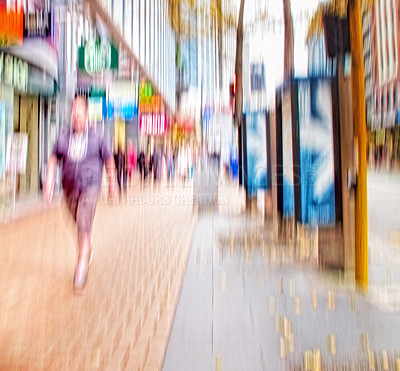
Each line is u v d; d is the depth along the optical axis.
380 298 4.25
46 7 11.98
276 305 4.05
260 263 5.81
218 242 7.54
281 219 7.74
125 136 30.34
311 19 7.41
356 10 4.64
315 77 5.68
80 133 4.61
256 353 3.00
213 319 3.69
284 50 7.79
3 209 11.11
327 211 5.38
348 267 5.13
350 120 5.21
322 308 3.95
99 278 5.11
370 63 33.69
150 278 5.07
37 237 8.16
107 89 18.77
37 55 11.56
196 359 2.92
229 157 23.91
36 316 3.77
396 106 29.22
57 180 15.35
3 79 11.31
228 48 15.80
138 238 8.10
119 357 2.93
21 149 13.30
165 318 3.68
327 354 2.98
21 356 2.96
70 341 3.22
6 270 5.50
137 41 21.92
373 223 10.23
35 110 15.04
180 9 13.40
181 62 47.84
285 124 7.51
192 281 4.94
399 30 27.42
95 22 15.85
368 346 3.12
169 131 42.81
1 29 9.35
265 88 11.12
